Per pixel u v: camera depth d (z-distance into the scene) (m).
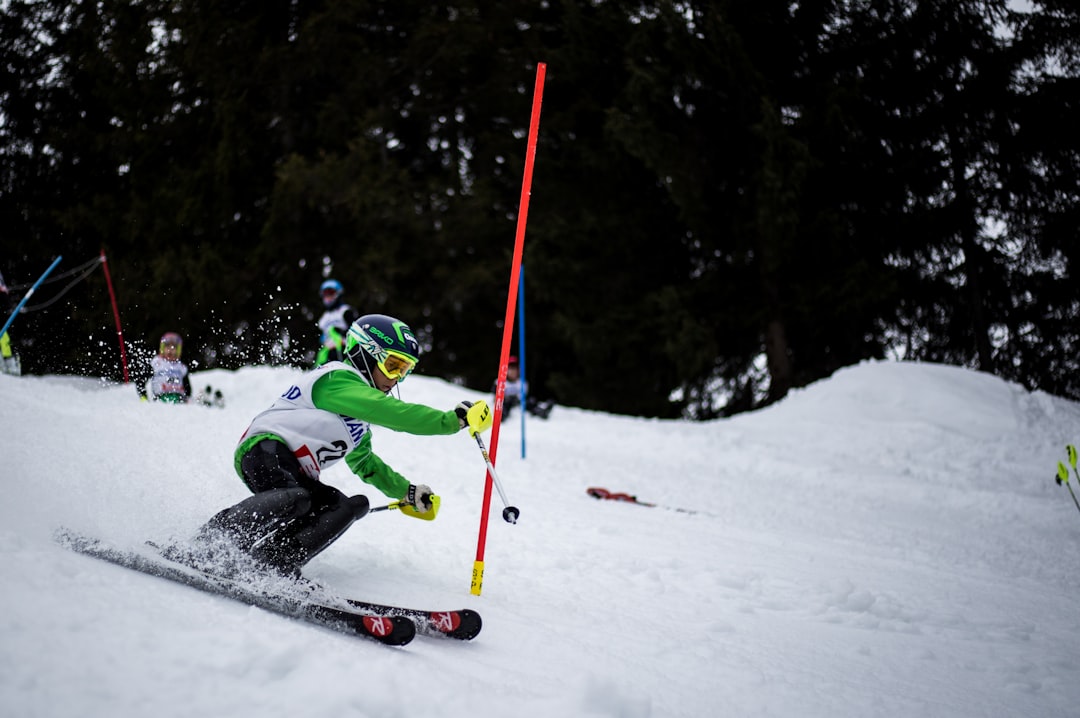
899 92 19.62
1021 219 19.83
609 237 21.23
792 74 19.77
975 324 19.75
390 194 21.20
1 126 23.78
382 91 22.91
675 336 19.52
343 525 3.09
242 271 21.19
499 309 24.06
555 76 22.17
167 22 21.97
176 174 22.34
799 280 19.42
